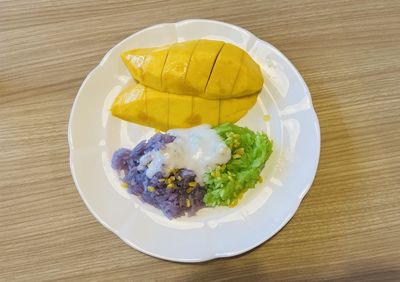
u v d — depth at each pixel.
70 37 0.40
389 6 0.40
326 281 0.30
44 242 0.32
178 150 0.33
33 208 0.33
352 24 0.39
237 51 0.36
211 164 0.33
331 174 0.34
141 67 0.36
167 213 0.32
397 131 0.35
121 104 0.36
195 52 0.35
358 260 0.31
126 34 0.40
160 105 0.36
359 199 0.33
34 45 0.40
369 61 0.38
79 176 0.34
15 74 0.39
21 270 0.31
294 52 0.39
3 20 0.41
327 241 0.32
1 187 0.34
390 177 0.33
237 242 0.31
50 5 0.41
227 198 0.33
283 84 0.36
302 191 0.32
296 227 0.32
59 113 0.37
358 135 0.35
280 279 0.31
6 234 0.33
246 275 0.31
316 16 0.40
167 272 0.31
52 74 0.39
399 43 0.38
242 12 0.40
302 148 0.34
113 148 0.36
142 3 0.41
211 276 0.31
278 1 0.41
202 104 0.36
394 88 0.37
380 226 0.32
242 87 0.35
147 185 0.33
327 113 0.36
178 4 0.41
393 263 0.31
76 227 0.33
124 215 0.32
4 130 0.36
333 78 0.37
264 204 0.33
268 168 0.34
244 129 0.35
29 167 0.35
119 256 0.32
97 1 0.41
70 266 0.31
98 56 0.39
